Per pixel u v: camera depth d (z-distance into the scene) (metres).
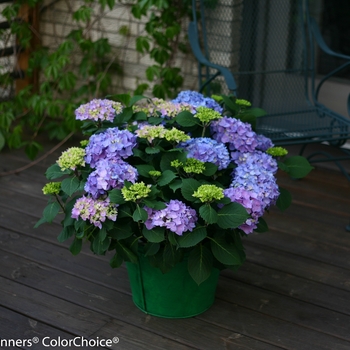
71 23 3.94
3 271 2.39
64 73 3.60
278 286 2.33
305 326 2.10
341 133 2.77
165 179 1.87
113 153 1.88
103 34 3.88
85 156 1.95
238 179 1.91
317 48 3.54
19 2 3.66
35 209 2.91
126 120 2.09
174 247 1.91
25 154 3.55
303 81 3.21
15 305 2.18
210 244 1.98
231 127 2.02
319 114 3.02
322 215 2.89
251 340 2.02
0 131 3.37
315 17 3.51
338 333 2.07
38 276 2.36
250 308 2.19
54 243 2.60
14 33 3.71
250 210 1.87
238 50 3.44
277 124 3.12
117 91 3.95
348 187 3.18
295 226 2.78
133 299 2.20
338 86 3.56
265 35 3.35
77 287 2.30
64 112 3.52
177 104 2.10
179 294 2.07
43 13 4.00
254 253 2.55
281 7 3.30
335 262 2.50
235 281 2.35
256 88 3.40
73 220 1.97
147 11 3.68
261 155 2.03
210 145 1.95
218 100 2.28
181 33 3.65
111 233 1.90
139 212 1.80
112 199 1.82
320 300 2.24
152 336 2.04
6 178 3.24
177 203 1.84
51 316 2.13
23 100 3.64
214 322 2.11
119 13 3.79
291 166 2.11
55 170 1.99
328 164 3.39
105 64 3.87
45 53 3.80
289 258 2.52
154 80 3.79
